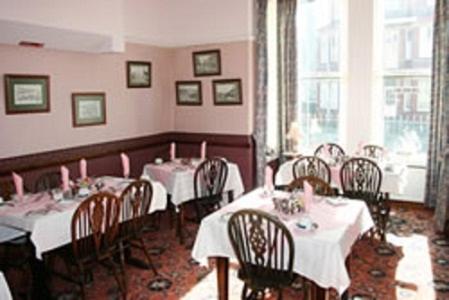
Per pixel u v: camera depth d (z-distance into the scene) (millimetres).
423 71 5469
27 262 3203
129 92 5707
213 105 6152
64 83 4805
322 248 2545
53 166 4684
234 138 6012
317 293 2658
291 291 3338
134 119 5816
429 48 5406
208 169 4781
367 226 3273
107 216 3189
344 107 5969
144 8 5797
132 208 3516
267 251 2635
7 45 4191
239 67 5859
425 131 5555
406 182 5160
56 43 4371
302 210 3104
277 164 6340
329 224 2848
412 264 3824
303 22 6047
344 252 2666
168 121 6461
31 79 4445
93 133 5215
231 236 2664
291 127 6145
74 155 4926
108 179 4324
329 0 5848
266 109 5973
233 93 5957
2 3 3645
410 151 5621
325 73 6027
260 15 5797
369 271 3689
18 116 4355
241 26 5762
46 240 3098
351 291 3326
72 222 2994
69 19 4230
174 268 3824
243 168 6012
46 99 4617
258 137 5941
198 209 4949
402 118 5676
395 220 5090
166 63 6324
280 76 6145
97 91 5223
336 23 5859
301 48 6113
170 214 5070
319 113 6156
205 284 3510
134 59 5738
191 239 4570
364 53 5711
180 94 6410
